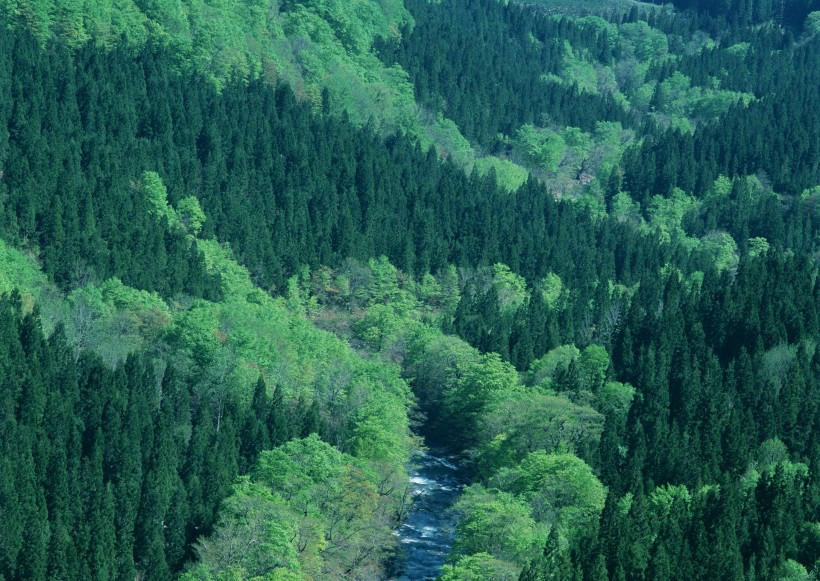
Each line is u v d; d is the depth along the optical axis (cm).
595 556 17300
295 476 19225
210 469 19475
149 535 18438
